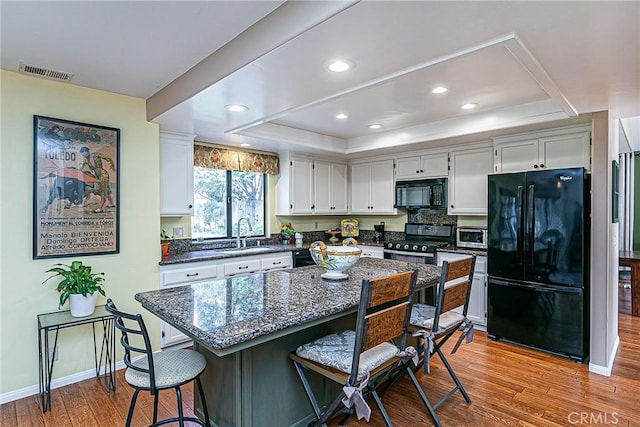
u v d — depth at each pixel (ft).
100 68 7.82
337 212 17.52
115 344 9.44
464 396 7.85
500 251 11.33
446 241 14.80
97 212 9.09
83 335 8.91
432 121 12.60
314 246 7.68
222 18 5.93
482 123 11.46
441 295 6.82
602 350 9.18
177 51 7.10
